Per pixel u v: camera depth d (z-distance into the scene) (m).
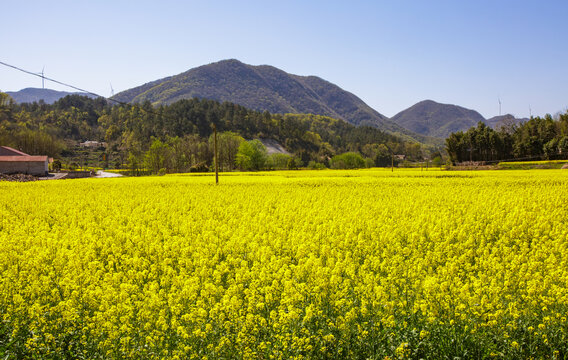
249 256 12.19
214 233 16.22
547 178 39.44
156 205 23.59
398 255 11.89
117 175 98.06
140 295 9.02
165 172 105.38
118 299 8.76
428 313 7.58
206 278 10.27
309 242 13.50
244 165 112.44
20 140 139.50
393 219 18.53
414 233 14.09
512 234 14.83
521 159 113.44
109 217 19.02
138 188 34.56
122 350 6.82
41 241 13.89
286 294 8.53
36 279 9.98
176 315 8.17
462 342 6.93
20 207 22.44
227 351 6.77
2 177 61.94
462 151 127.88
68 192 31.16
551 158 106.38
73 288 9.21
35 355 6.83
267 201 24.86
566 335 7.09
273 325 7.27
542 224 15.59
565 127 111.25
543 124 116.25
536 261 11.02
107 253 13.16
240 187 35.03
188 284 9.38
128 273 10.53
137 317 7.89
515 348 6.85
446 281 8.89
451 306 7.94
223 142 123.62
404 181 39.16
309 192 30.41
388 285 8.94
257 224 16.73
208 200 25.88
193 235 15.10
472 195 26.98
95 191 32.12
